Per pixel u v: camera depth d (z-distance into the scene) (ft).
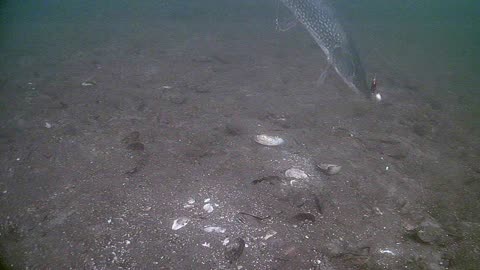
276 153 3.27
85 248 2.27
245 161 3.12
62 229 2.40
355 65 2.59
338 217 2.61
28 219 2.48
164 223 2.45
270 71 5.74
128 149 3.25
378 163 3.33
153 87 4.79
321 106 4.47
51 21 10.18
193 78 5.19
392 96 5.13
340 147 3.51
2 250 2.28
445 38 10.65
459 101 5.24
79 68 5.64
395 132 4.01
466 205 2.89
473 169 3.42
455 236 2.56
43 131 3.57
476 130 4.29
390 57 7.77
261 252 2.28
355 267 2.25
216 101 4.38
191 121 3.83
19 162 3.06
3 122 3.77
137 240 2.32
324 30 2.76
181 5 13.30
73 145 3.31
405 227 2.60
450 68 7.22
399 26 12.21
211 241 2.33
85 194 2.69
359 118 4.25
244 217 2.52
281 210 2.61
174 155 3.19
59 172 2.94
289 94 4.78
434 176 3.25
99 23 9.89
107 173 2.92
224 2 14.06
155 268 2.16
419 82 6.07
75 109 4.08
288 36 8.74
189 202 2.63
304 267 2.22
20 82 4.94
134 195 2.68
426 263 2.33
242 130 3.66
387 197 2.88
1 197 2.67
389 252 2.38
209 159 3.14
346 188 2.91
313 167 3.12
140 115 3.95
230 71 5.63
